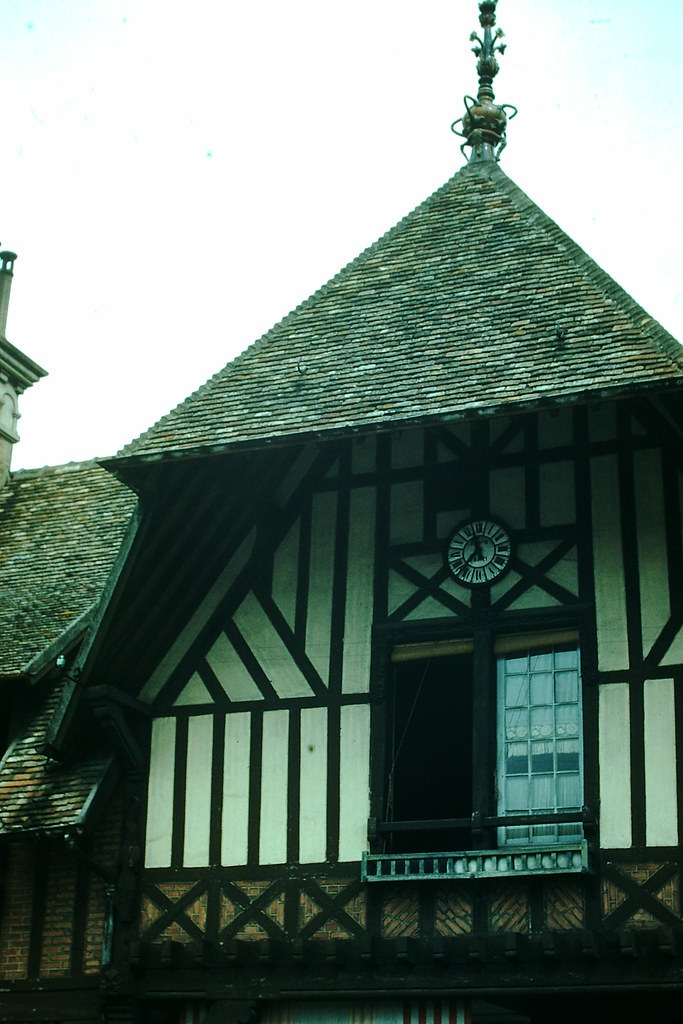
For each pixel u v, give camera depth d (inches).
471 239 571.2
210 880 497.0
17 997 512.4
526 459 505.0
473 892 464.8
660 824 452.1
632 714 465.7
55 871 523.8
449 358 509.7
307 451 533.6
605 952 442.9
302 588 520.1
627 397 455.2
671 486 483.5
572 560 488.4
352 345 537.6
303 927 480.1
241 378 541.0
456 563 502.0
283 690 510.9
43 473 713.0
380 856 473.4
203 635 526.6
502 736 483.5
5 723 558.6
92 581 605.3
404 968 464.1
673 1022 473.4
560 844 458.6
